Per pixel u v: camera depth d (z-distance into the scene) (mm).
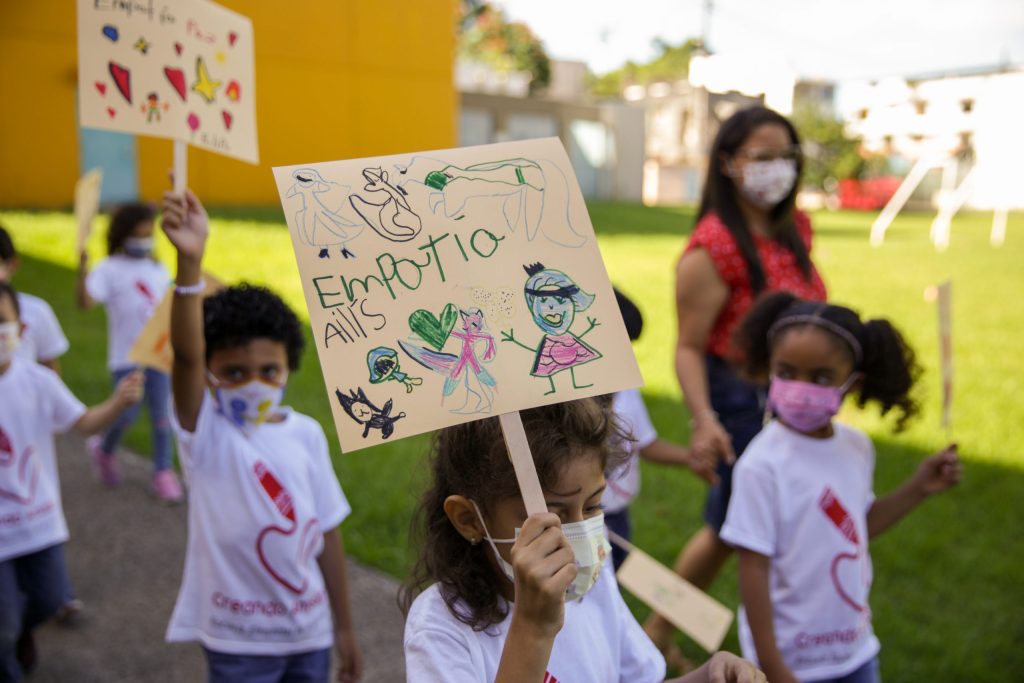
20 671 2975
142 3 2334
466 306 1433
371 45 19250
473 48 37781
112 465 5000
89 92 2275
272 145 18391
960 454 5762
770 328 2686
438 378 1385
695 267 3158
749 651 2486
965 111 36062
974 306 11766
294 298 9992
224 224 14758
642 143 31734
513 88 37281
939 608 3812
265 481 2475
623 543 2844
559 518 1345
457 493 1503
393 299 1410
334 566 2645
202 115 2428
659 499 5012
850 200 37219
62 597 3121
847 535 2416
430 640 1458
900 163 38969
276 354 2492
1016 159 33094
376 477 5055
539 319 1453
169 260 11375
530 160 1556
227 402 2484
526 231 1503
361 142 19438
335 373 1354
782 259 3246
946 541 4445
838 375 2426
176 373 2377
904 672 3271
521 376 1408
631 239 18797
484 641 1487
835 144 37500
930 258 17500
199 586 2498
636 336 2871
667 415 6535
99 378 6691
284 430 2598
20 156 15086
